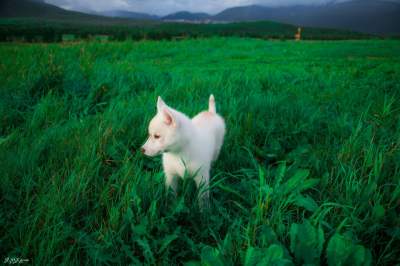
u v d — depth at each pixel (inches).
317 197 39.3
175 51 197.6
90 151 44.8
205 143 40.7
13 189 37.9
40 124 56.4
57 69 79.4
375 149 45.0
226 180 45.9
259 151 51.1
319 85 94.4
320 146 50.8
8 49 141.9
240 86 87.7
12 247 30.9
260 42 293.1
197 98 75.0
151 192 38.0
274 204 35.6
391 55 188.9
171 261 30.8
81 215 36.2
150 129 38.6
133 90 79.4
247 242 30.5
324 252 29.8
